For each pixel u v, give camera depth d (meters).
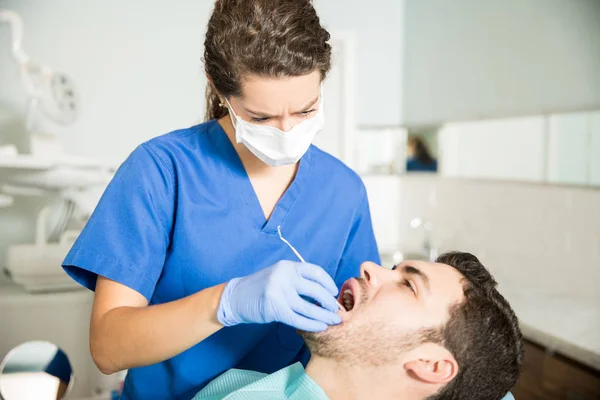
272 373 1.16
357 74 3.68
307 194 1.22
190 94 3.63
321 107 1.05
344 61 3.66
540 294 2.29
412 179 3.48
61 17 3.34
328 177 1.26
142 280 1.05
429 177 3.29
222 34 0.92
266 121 1.00
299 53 0.89
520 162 2.54
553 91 2.33
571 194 2.23
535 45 2.43
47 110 2.89
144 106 3.54
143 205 1.07
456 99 3.07
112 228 1.05
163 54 3.56
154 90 3.55
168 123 3.60
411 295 1.08
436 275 1.11
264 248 1.17
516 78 2.56
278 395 1.07
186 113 3.63
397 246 3.69
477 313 1.06
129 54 3.49
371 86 3.70
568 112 2.25
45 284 2.62
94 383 2.62
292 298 0.93
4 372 1.86
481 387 1.07
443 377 1.03
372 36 3.68
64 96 2.96
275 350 1.24
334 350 1.06
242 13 0.91
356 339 1.05
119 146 3.51
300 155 1.04
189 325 0.91
